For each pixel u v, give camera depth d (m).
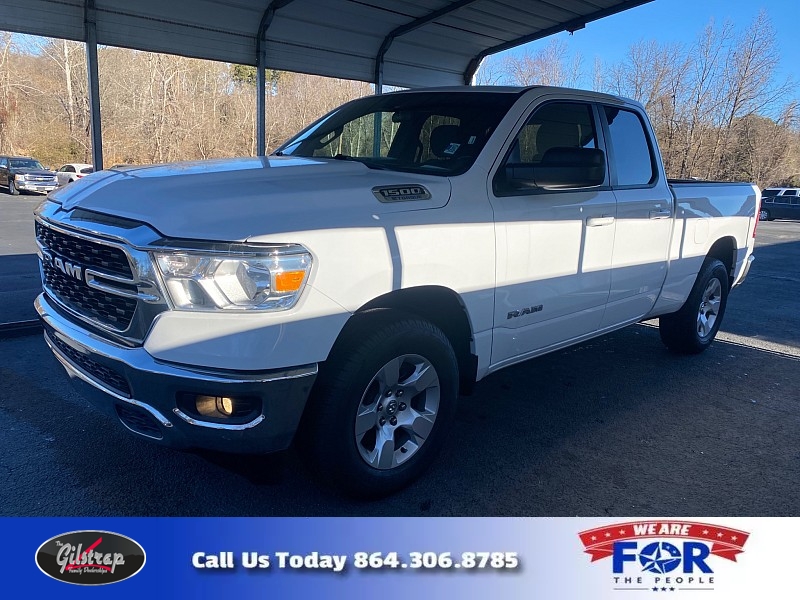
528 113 3.73
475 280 3.22
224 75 50.31
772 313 8.12
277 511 3.01
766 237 21.19
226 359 2.44
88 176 3.32
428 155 3.67
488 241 3.27
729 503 3.22
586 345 6.06
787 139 42.78
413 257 2.91
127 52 47.09
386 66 9.68
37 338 5.63
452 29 9.35
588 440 3.91
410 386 3.08
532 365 5.38
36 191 28.55
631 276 4.44
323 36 8.70
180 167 3.21
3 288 7.74
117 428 3.81
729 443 3.94
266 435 2.57
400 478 3.12
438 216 3.05
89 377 2.80
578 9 8.51
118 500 3.05
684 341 5.59
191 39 7.55
